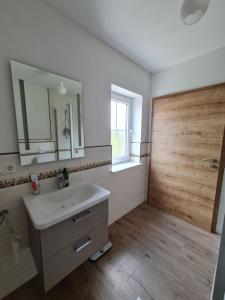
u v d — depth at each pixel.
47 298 1.07
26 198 1.11
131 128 2.34
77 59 1.32
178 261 1.38
